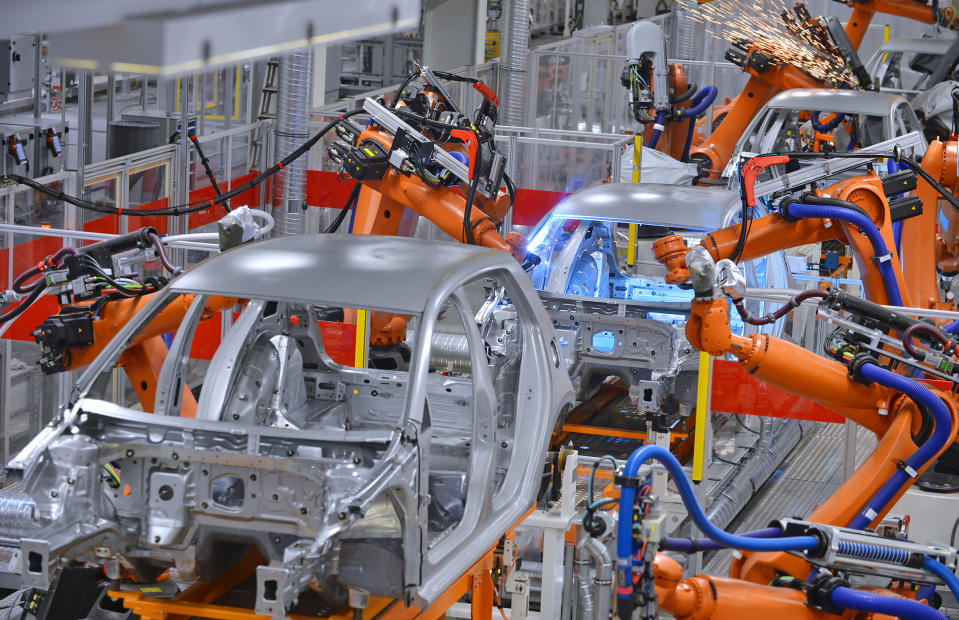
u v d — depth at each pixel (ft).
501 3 70.18
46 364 19.44
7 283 26.84
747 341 18.62
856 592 15.53
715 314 18.31
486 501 16.92
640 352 25.04
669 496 22.26
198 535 15.08
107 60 7.78
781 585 17.19
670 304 25.32
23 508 15.38
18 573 19.21
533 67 58.44
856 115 42.98
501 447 18.74
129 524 15.19
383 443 14.46
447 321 38.24
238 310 24.38
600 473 20.62
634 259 33.58
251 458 14.49
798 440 31.91
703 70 63.62
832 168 25.34
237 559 16.29
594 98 64.85
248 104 50.72
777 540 15.58
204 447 14.90
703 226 26.35
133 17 7.67
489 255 18.63
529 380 19.27
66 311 19.34
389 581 14.64
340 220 29.76
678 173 39.42
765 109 42.22
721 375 23.88
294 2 8.80
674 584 15.37
